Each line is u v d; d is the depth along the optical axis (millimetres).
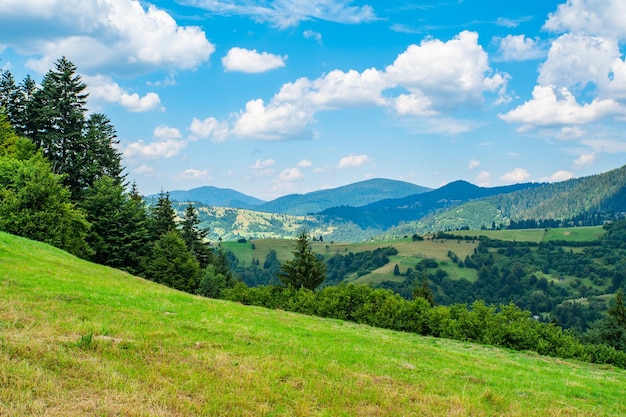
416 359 18109
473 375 16219
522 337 29297
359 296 36250
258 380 10969
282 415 9289
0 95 70562
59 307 14805
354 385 12000
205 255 90562
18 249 28625
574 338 30094
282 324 22219
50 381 8641
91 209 64125
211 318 18844
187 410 8695
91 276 27344
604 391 17125
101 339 11789
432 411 10844
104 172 77125
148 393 9172
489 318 31344
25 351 9758
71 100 70938
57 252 34875
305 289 42375
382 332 29297
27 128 69812
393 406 10797
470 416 11000
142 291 23781
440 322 32000
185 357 11961
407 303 33875
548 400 13820
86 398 8453
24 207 43156
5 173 44344
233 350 13633
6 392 7984
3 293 15477
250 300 43281
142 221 67812
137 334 13094
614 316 59406
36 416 7430
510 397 13344
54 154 68000
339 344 18703
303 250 58156
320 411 9852
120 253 64688
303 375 12141
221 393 9781
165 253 68438
